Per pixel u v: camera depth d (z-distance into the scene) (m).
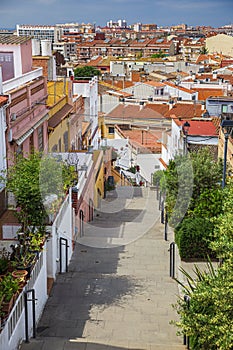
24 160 13.93
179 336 12.28
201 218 18.08
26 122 18.33
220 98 40.34
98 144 28.88
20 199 13.00
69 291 14.78
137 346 11.70
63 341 11.81
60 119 22.56
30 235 13.27
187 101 49.50
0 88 15.98
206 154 19.97
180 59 112.12
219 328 9.45
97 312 13.54
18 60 19.91
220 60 101.69
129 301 14.23
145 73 80.56
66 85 26.08
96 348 11.52
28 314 11.97
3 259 12.78
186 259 17.50
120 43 167.12
